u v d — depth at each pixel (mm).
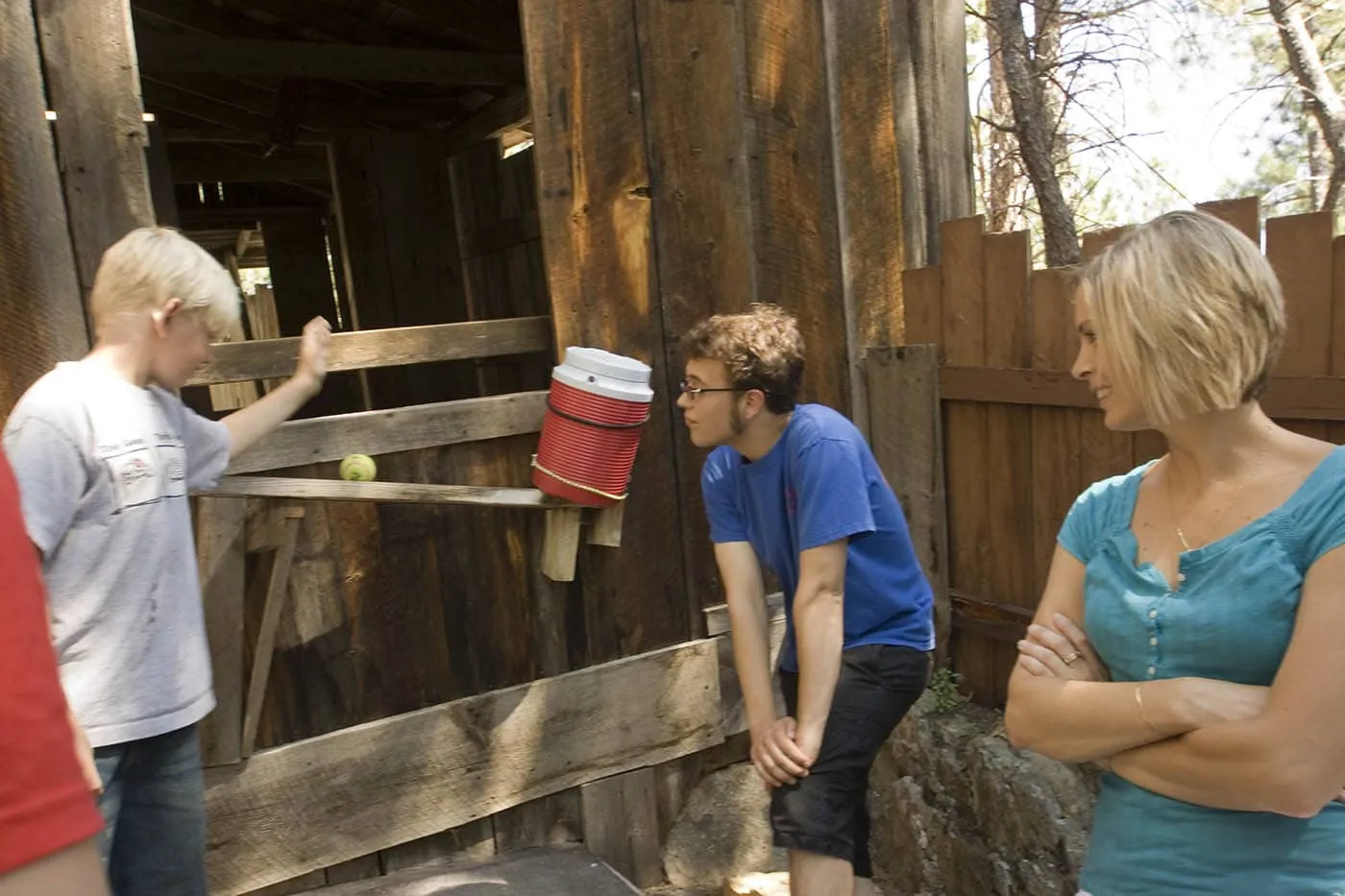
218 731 2613
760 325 2252
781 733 2248
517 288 5324
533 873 2953
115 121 2484
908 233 3812
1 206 2363
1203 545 1318
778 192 3500
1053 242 6492
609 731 3205
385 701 2885
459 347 2957
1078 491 3178
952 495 3676
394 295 5863
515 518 3035
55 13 2400
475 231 5797
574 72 3066
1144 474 1507
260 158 6840
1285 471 1286
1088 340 1400
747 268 3426
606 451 2832
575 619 3160
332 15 5277
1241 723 1211
